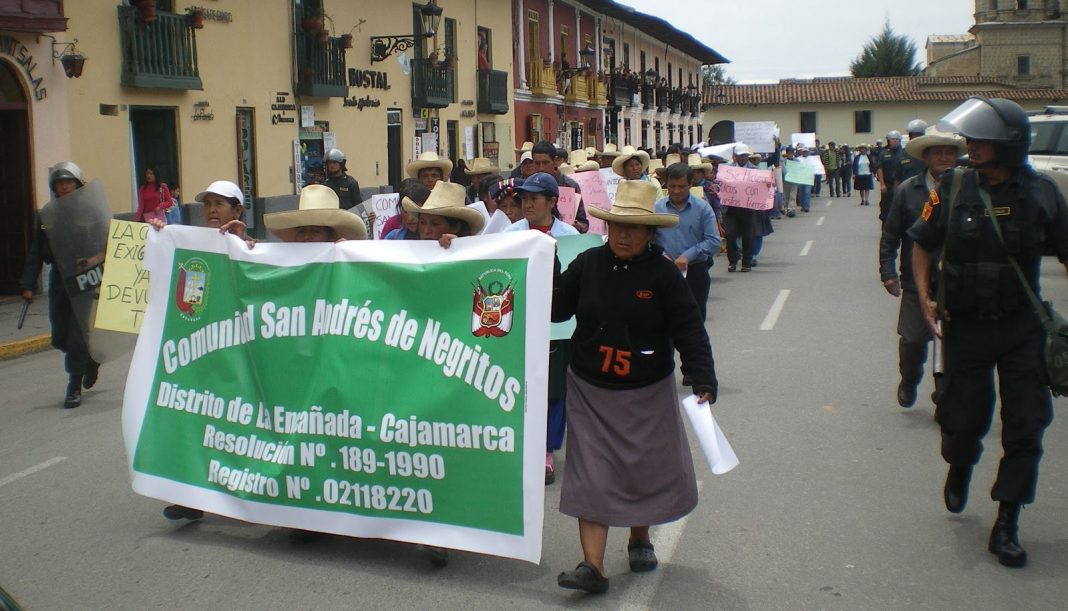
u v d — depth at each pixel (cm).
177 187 2042
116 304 782
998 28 8150
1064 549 531
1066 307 1310
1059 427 770
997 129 495
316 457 535
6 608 275
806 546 541
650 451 479
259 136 2295
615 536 567
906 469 670
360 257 535
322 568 523
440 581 503
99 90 1819
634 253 477
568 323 627
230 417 566
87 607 484
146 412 594
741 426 786
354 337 530
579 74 4347
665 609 466
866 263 1892
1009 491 508
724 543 548
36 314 1477
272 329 553
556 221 662
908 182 768
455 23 3253
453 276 508
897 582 493
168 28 1969
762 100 8088
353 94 2669
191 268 586
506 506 493
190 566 531
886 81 8250
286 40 2388
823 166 4631
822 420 797
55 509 633
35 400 962
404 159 2945
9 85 1652
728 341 1142
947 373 531
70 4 1747
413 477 513
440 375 508
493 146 3503
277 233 595
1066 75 8075
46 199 1700
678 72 6612
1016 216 502
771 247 2248
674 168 889
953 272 514
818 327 1216
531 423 488
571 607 470
